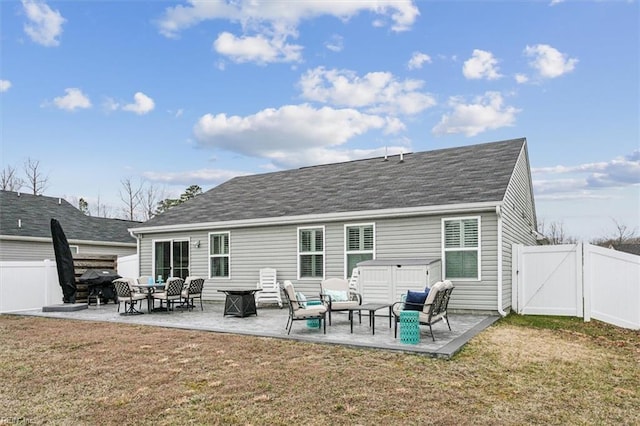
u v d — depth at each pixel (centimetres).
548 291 1066
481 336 775
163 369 602
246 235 1392
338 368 588
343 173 1542
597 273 983
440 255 1084
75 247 1912
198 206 1617
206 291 1457
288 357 646
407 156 1536
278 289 1279
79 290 1422
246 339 771
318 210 1251
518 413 449
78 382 560
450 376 555
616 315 941
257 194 1575
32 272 1374
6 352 723
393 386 520
